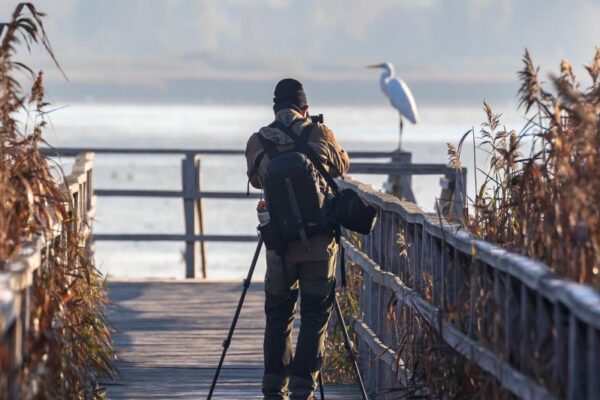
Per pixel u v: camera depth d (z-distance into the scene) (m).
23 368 15.13
